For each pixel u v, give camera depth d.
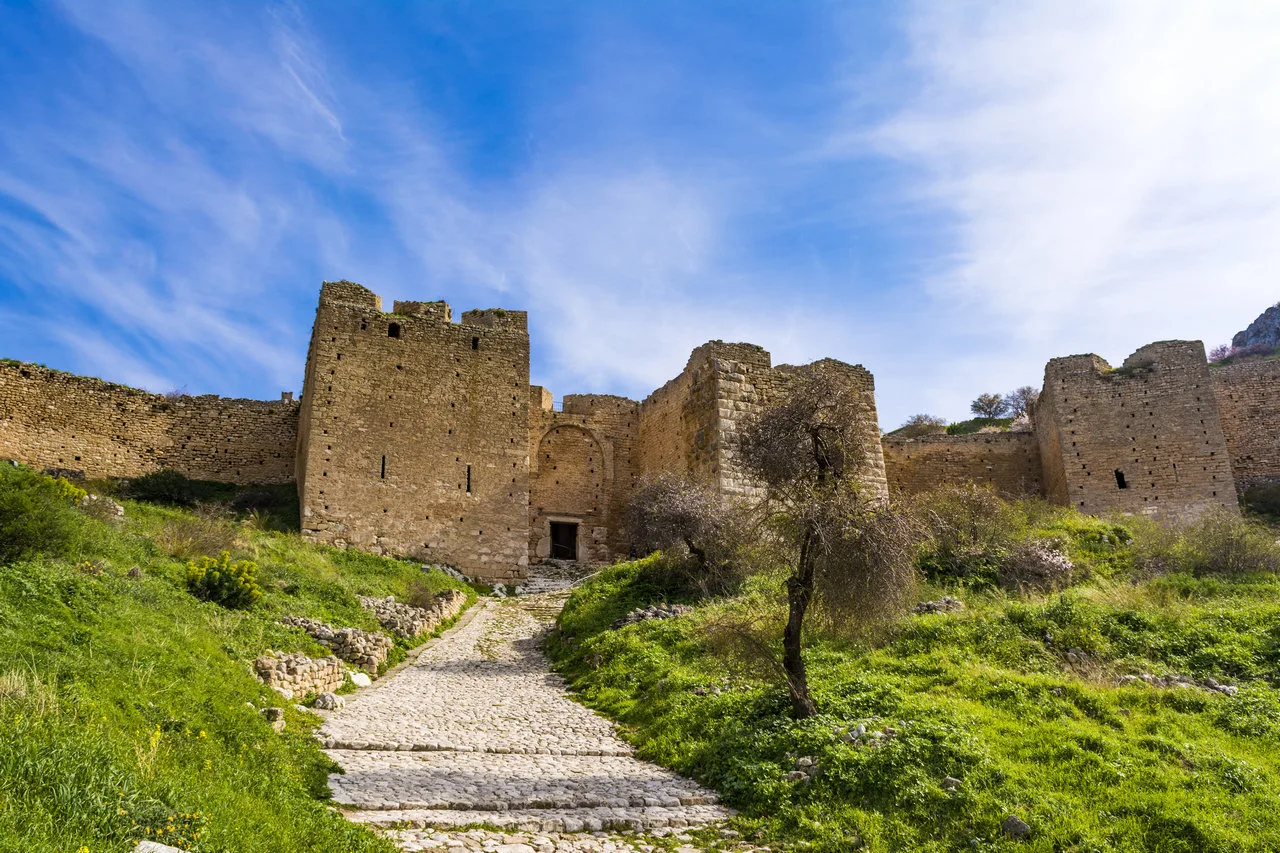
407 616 20.50
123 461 32.06
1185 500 33.75
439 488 30.83
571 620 20.62
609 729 13.15
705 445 29.84
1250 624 14.11
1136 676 12.52
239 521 27.12
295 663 13.09
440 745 11.48
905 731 10.09
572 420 39.06
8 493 12.07
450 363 32.53
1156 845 7.68
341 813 8.14
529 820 8.65
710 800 9.83
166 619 11.60
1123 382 35.97
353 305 31.41
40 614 9.19
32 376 30.38
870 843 8.19
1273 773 9.07
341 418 29.83
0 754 5.56
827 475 13.37
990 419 60.00
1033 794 8.59
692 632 16.00
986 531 22.67
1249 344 63.38
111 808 5.50
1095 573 20.52
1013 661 13.38
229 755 7.95
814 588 12.33
